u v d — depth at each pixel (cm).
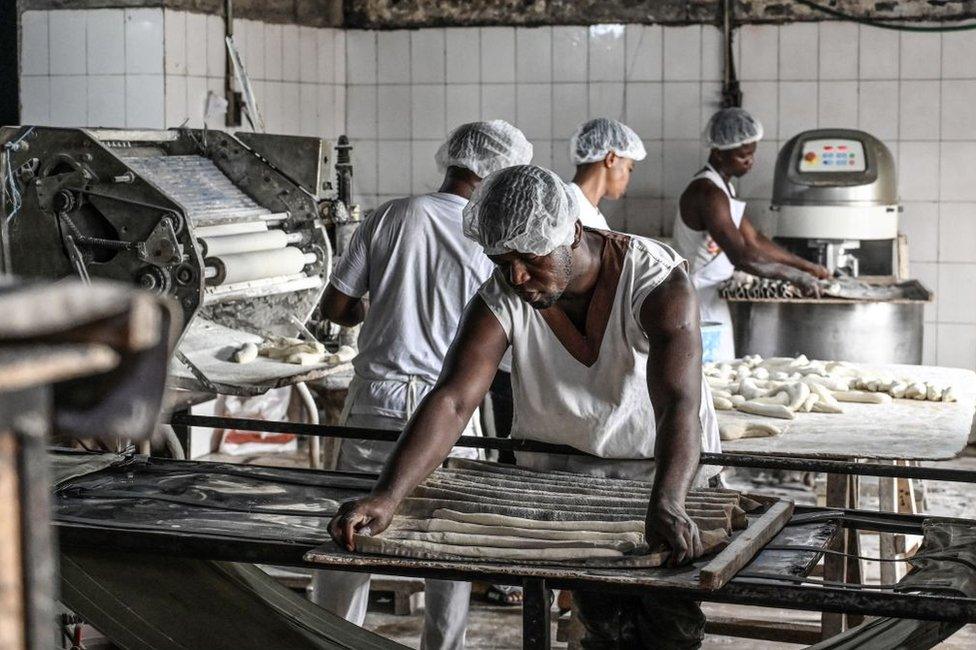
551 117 706
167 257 370
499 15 703
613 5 691
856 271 627
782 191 621
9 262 383
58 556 255
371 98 725
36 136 377
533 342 271
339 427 313
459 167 356
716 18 681
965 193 671
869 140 616
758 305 582
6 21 617
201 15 618
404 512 255
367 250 357
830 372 456
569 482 275
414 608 437
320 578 339
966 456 632
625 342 263
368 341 356
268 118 672
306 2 695
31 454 83
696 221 579
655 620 250
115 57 602
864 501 569
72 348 79
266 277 423
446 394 257
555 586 217
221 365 415
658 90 693
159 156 449
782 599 208
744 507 263
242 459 601
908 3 665
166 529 245
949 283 678
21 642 85
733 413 402
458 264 347
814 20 673
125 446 346
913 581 217
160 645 249
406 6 713
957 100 666
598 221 438
